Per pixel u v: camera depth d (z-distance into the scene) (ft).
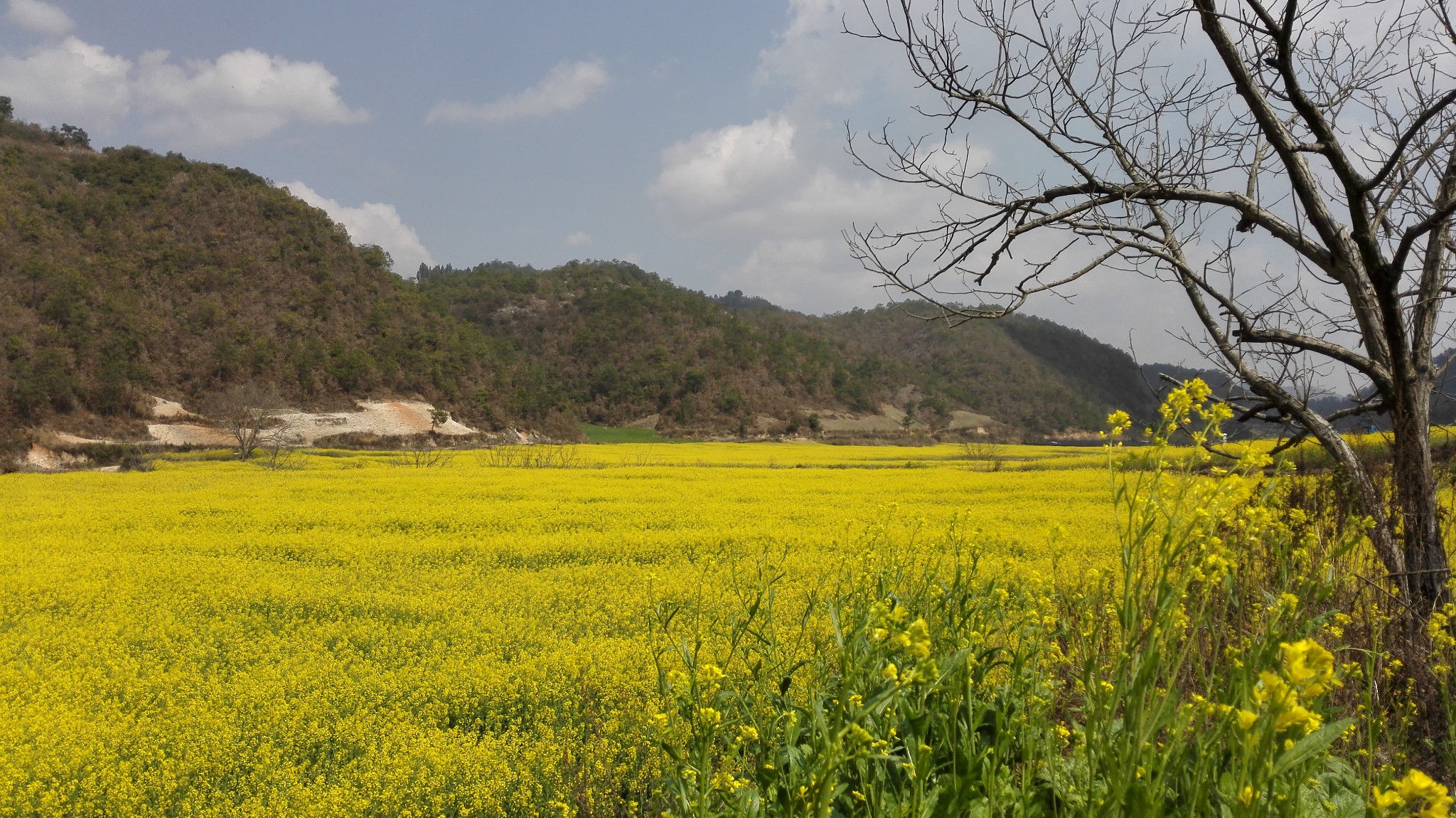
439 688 23.56
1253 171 16.35
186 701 23.44
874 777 8.75
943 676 7.66
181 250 300.20
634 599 33.24
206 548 48.44
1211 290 14.78
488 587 36.45
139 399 227.81
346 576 39.78
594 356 431.84
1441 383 14.67
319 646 28.09
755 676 11.16
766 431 367.45
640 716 18.04
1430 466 13.88
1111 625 10.54
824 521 56.44
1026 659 9.85
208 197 325.83
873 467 129.18
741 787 9.30
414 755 18.38
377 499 74.28
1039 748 9.25
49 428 199.82
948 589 11.87
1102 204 15.01
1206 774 7.23
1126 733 6.81
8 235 267.59
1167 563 7.22
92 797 17.70
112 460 181.57
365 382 266.98
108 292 262.88
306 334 286.46
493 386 304.30
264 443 178.29
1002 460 133.39
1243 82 13.69
